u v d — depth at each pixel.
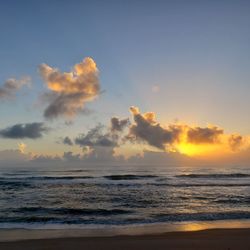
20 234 14.23
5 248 11.57
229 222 17.19
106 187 39.69
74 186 40.81
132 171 84.44
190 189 37.53
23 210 21.97
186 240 12.76
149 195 31.36
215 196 30.55
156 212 20.98
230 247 11.59
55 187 39.47
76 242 12.45
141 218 18.50
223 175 63.84
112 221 17.53
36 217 18.66
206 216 19.02
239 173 73.38
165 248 11.54
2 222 17.22
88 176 59.50
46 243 12.28
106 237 13.40
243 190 36.59
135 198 29.06
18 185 41.69
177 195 31.33
